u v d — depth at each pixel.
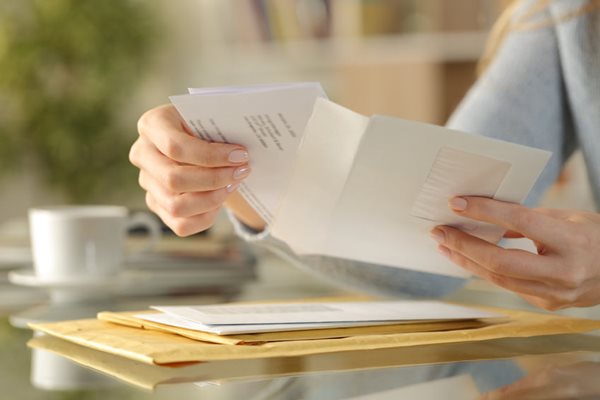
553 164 1.39
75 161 4.81
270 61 4.48
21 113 4.75
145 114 0.97
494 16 4.00
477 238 0.86
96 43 4.71
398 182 0.85
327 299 1.14
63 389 0.65
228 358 0.69
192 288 1.36
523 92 1.37
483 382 0.66
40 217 1.26
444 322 0.89
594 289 0.88
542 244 0.85
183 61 5.11
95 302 1.24
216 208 0.99
